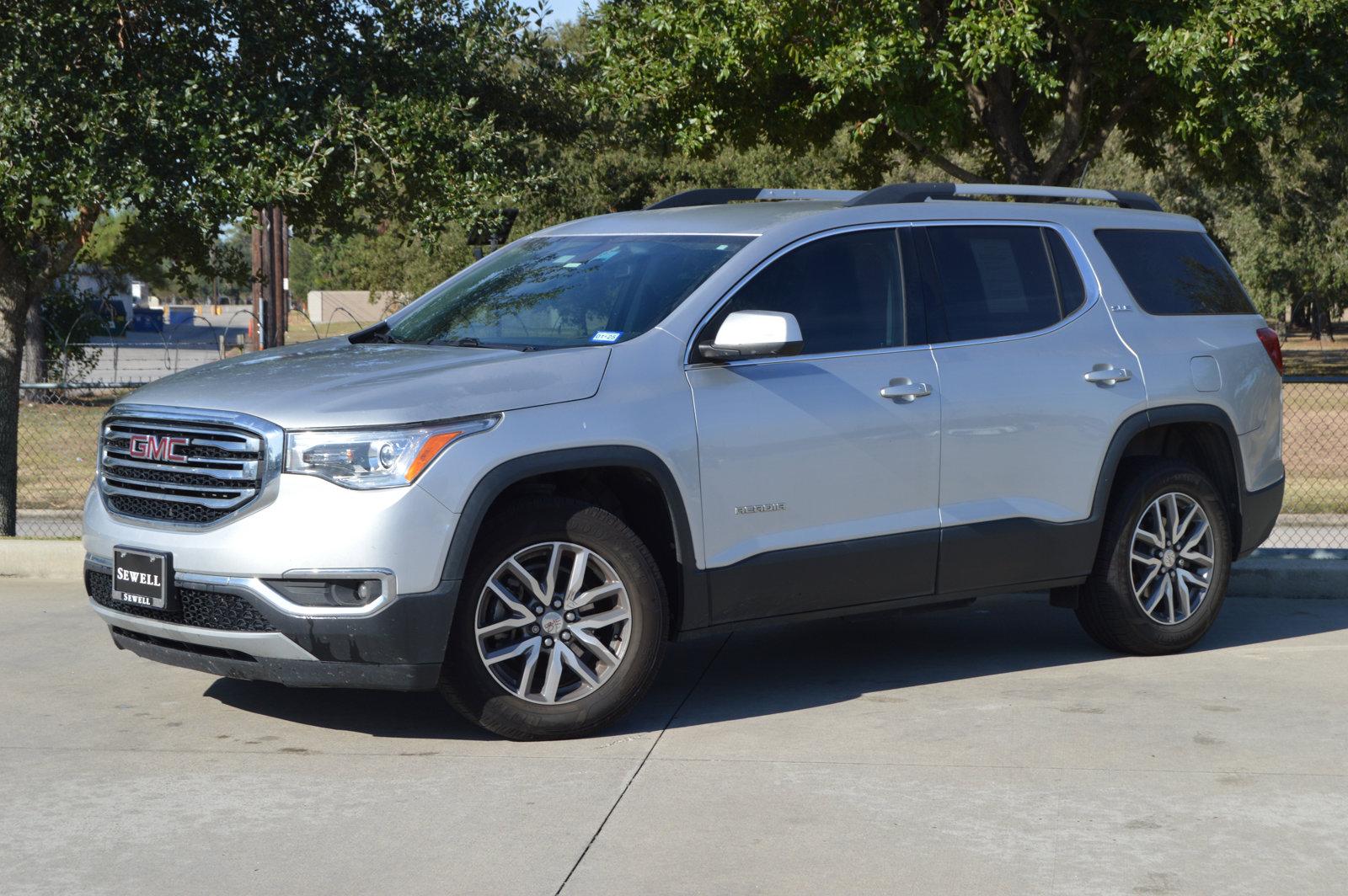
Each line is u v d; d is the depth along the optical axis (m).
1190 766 4.88
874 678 6.23
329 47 10.45
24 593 8.16
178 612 5.00
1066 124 14.24
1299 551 8.74
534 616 5.11
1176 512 6.59
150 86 9.40
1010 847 4.10
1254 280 38.00
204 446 4.93
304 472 4.78
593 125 16.22
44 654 6.63
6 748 5.15
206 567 4.86
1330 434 18.41
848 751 5.08
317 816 4.39
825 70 12.26
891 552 5.75
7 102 8.80
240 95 9.64
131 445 5.13
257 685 6.07
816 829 4.26
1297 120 15.45
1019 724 5.43
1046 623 7.45
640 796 4.57
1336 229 35.72
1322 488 14.18
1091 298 6.46
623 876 3.88
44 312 29.53
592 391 5.16
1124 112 14.46
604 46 13.84
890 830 4.24
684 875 3.89
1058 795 4.57
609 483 5.52
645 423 5.20
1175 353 6.59
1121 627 6.50
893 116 12.95
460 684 5.01
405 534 4.77
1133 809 4.43
